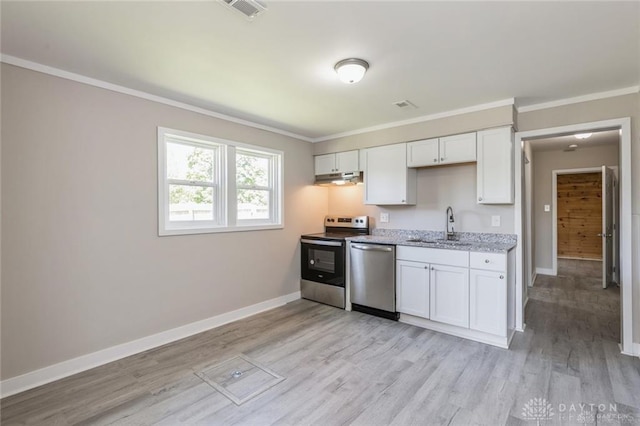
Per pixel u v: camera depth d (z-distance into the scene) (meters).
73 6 1.64
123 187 2.73
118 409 1.99
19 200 2.22
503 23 1.81
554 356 2.64
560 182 7.80
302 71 2.43
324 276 4.14
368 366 2.50
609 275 5.04
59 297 2.39
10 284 2.18
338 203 4.84
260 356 2.69
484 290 2.88
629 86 2.71
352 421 1.86
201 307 3.28
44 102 2.32
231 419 1.89
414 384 2.25
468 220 3.64
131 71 2.43
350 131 4.26
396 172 3.86
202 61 2.27
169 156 3.15
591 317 3.59
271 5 1.64
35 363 2.28
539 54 2.17
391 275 3.47
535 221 5.95
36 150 2.29
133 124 2.79
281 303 4.15
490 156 3.22
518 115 3.27
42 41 1.99
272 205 4.18
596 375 2.33
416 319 3.37
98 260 2.59
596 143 5.13
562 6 1.65
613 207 5.19
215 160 3.52
